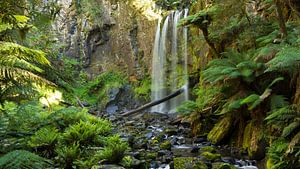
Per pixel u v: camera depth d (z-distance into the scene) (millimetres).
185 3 16812
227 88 7559
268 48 6176
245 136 7203
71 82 5488
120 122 12484
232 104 6887
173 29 15703
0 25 3666
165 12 17016
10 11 3525
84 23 19000
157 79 16266
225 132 7961
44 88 3986
